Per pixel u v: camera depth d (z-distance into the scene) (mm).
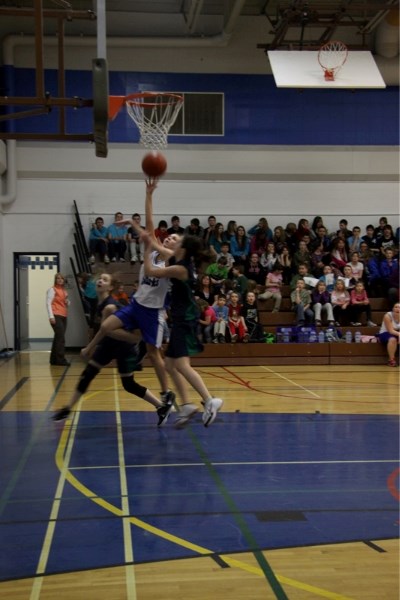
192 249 5426
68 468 4922
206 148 15844
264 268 14320
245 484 4527
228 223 15695
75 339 15594
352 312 13328
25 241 15461
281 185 16094
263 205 16047
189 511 3967
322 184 16156
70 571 3115
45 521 3791
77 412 7230
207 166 15844
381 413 7223
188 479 4645
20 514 3912
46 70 15039
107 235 14859
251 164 15945
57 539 3516
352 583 3000
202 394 5395
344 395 8562
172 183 15844
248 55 15891
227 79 15875
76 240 14625
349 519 3844
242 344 12375
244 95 15930
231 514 3918
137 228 5449
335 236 15180
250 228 15969
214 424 6605
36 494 4293
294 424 6605
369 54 13531
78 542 3475
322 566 3184
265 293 13656
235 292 12852
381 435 6102
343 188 16188
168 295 6121
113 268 14648
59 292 12406
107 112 3926
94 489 4398
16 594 2879
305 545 3443
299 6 13047
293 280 13633
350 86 12969
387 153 16188
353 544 3463
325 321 13016
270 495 4285
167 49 15688
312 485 4516
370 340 12648
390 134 16188
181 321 5422
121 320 6023
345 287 13352
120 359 6203
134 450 5496
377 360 12570
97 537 3545
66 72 15047
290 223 15609
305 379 10305
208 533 3607
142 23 15688
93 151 15461
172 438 5953
